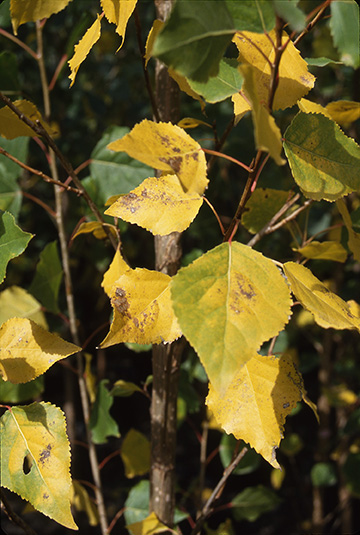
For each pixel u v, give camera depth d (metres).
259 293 0.53
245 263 0.54
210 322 0.51
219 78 0.58
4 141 0.89
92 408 0.87
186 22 0.49
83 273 1.68
